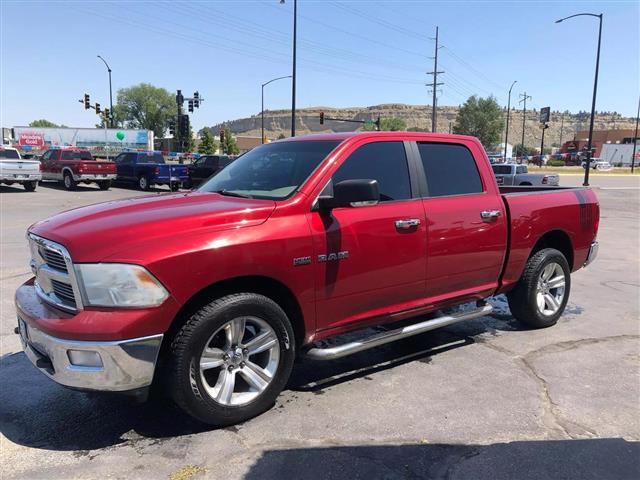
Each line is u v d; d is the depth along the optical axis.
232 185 4.18
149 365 3.03
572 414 3.66
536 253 5.43
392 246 4.02
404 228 4.08
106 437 3.33
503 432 3.41
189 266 3.08
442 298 4.54
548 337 5.30
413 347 5.01
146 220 3.21
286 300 3.68
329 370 4.43
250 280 3.49
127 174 26.95
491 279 4.94
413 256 4.18
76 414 3.63
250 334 3.57
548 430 3.44
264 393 3.53
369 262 3.91
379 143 4.16
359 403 3.80
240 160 4.72
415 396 3.92
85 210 3.66
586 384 4.16
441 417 3.60
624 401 3.87
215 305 3.24
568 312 6.20
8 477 2.90
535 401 3.86
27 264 8.18
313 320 3.74
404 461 3.08
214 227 3.25
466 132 108.00
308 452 3.16
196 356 3.19
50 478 2.90
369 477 2.93
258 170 4.23
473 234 4.60
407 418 3.58
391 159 4.20
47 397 3.88
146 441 3.29
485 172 4.88
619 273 8.46
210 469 2.99
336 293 3.79
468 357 4.74
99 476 2.92
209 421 3.34
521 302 5.35
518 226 5.02
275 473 2.95
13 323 5.41
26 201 19.61
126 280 2.94
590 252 6.00
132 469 2.98
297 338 3.82
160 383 3.35
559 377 4.30
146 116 114.69
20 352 4.70
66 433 3.38
